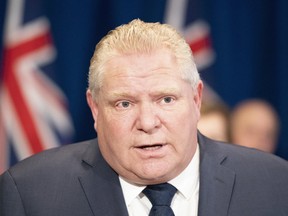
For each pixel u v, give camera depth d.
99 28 4.34
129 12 4.32
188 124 2.10
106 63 2.09
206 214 2.17
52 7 4.29
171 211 2.18
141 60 2.05
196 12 4.40
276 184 2.29
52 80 4.30
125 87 2.04
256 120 4.39
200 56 4.41
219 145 2.41
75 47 4.30
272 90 4.44
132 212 2.23
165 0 4.36
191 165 2.26
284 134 4.45
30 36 4.28
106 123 2.10
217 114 3.92
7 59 4.26
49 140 4.31
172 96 2.05
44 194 2.27
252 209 2.22
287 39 4.40
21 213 2.27
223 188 2.25
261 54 4.43
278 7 4.39
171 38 2.11
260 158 2.38
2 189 2.34
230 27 4.41
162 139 2.04
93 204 2.23
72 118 4.32
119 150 2.09
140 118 2.03
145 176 2.08
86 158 2.36
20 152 4.31
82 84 4.32
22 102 4.29
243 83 4.44
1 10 4.25
